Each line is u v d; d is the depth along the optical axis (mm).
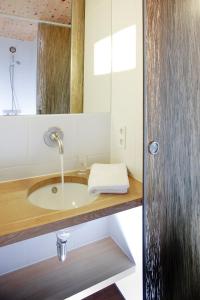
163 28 923
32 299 1059
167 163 1006
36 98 1204
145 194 958
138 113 1130
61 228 800
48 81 1233
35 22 1185
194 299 1224
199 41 1078
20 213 829
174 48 974
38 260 1261
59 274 1193
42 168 1219
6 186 1079
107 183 1019
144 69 894
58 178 1210
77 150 1314
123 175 1102
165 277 1086
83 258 1305
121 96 1256
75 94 1316
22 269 1214
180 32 989
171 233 1068
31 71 1186
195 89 1081
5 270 1177
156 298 1075
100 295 1459
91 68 1341
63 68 1275
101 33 1343
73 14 1285
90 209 866
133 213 1211
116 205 912
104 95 1375
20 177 1167
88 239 1412
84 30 1319
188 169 1097
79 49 1313
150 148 938
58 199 1196
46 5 1205
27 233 736
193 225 1150
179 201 1076
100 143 1383
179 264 1128
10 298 1059
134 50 1114
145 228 981
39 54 1202
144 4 861
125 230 1303
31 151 1177
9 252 1167
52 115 1214
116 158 1364
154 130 944
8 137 1109
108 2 1292
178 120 1027
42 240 1248
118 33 1227
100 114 1353
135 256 1247
